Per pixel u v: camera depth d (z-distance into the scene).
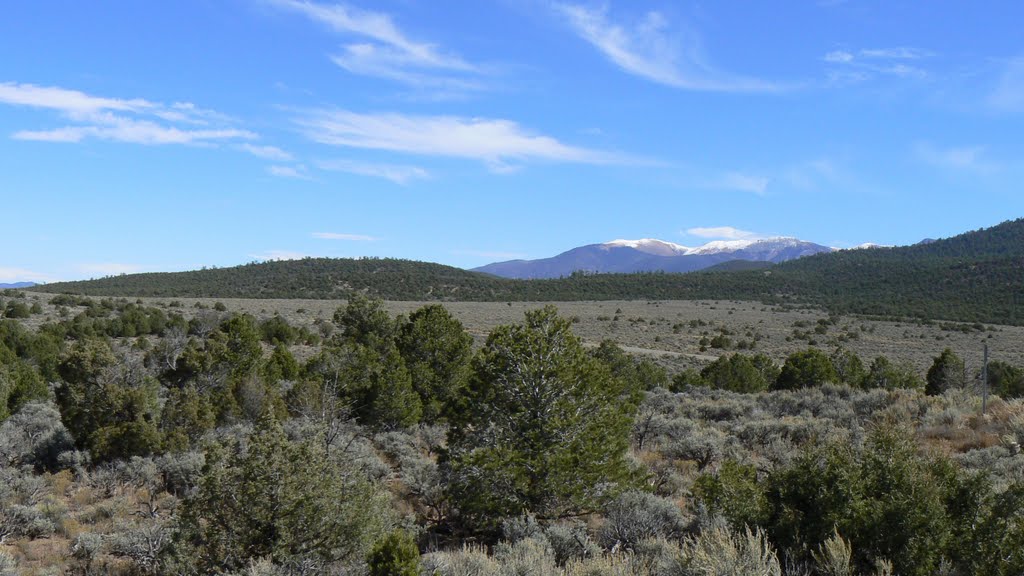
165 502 17.22
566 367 15.05
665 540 9.51
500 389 15.07
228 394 26.58
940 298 162.62
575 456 13.69
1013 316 131.25
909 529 7.18
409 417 26.69
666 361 71.31
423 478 16.56
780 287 199.50
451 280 185.25
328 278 170.75
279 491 10.50
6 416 27.30
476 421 15.39
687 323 115.38
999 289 162.75
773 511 8.39
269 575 9.69
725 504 9.25
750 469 10.34
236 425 24.33
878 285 191.12
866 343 93.31
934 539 7.13
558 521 13.30
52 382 39.84
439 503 15.34
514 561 8.79
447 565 8.75
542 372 14.92
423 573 8.42
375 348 40.28
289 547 10.42
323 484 10.88
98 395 23.52
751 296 185.75
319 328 81.25
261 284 160.25
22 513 15.49
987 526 7.03
